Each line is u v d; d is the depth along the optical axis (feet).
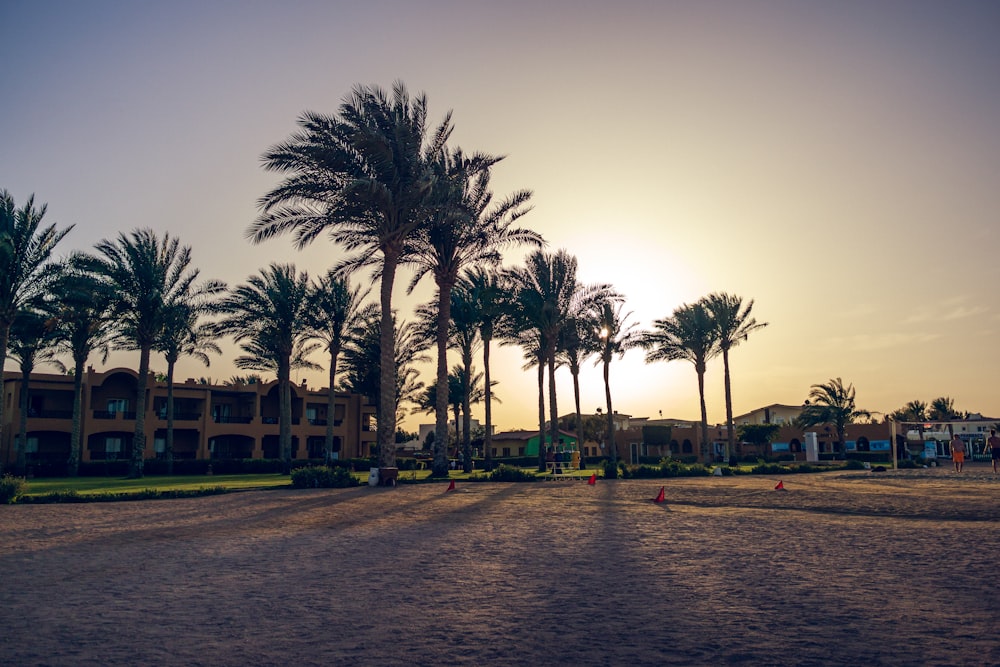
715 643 18.71
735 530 43.73
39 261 115.03
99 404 193.57
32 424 180.24
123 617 22.52
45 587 27.61
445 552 35.65
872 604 22.90
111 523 52.47
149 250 134.72
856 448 248.73
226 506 66.80
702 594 24.98
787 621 20.93
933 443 193.06
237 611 23.22
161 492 81.97
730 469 134.62
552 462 133.59
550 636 19.70
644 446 252.62
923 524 45.34
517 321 153.69
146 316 134.62
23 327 140.36
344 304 156.35
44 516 59.36
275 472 178.50
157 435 203.21
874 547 35.53
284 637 19.94
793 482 99.55
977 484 88.07
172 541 41.22
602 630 20.27
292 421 224.94
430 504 65.51
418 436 345.10
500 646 18.75
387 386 100.32
